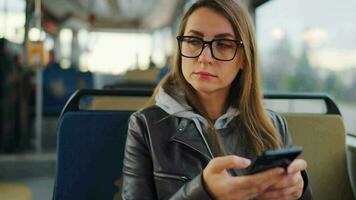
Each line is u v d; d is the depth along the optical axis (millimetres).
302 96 1916
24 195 2197
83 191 1565
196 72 1244
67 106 1676
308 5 2619
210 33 1228
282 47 3002
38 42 4645
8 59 4785
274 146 1371
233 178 896
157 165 1265
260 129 1377
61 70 6445
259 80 1380
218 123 1354
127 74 5383
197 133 1296
